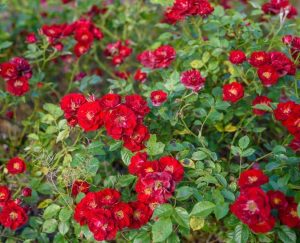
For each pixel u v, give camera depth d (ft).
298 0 5.94
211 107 3.22
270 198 2.49
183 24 4.09
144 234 2.69
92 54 5.00
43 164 3.10
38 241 3.22
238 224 2.59
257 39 3.75
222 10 3.91
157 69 3.67
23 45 5.00
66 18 5.22
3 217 2.90
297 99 3.19
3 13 5.46
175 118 3.18
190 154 2.98
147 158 2.91
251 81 3.67
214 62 3.59
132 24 4.68
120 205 2.61
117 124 2.74
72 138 3.58
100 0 4.87
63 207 2.87
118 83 3.74
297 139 2.85
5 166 3.68
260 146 3.81
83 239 2.99
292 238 2.59
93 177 3.06
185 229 2.67
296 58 3.40
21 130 4.26
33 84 4.04
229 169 3.23
